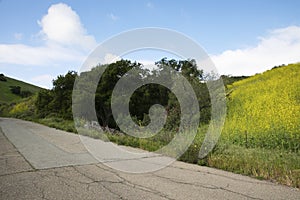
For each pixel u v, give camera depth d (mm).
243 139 11336
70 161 7414
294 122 11562
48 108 32906
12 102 70438
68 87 28516
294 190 4969
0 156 8039
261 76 22469
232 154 8039
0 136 13789
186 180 5594
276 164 6574
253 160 6945
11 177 5680
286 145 10164
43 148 9711
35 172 6133
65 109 27750
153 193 4719
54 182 5332
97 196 4523
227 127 12812
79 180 5500
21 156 8047
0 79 97250
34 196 4496
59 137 13430
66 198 4410
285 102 14391
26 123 26859
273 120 12445
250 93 17312
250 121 13203
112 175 5941
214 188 5055
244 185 5266
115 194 4637
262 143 10891
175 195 4629
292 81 17531
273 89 16875
